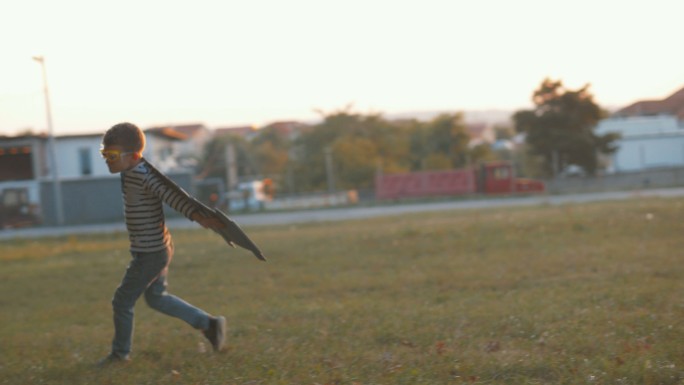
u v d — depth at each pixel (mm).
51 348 7844
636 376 5109
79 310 11156
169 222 46094
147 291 6602
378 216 37062
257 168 88750
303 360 6258
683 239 14562
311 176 77250
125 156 6023
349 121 84250
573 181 60500
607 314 7355
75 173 60719
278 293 11500
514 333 6934
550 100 66188
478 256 14250
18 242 32250
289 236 22078
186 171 55281
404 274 12492
